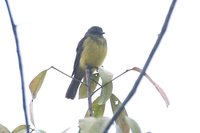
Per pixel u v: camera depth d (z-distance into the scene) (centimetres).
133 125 580
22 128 693
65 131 591
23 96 602
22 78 598
